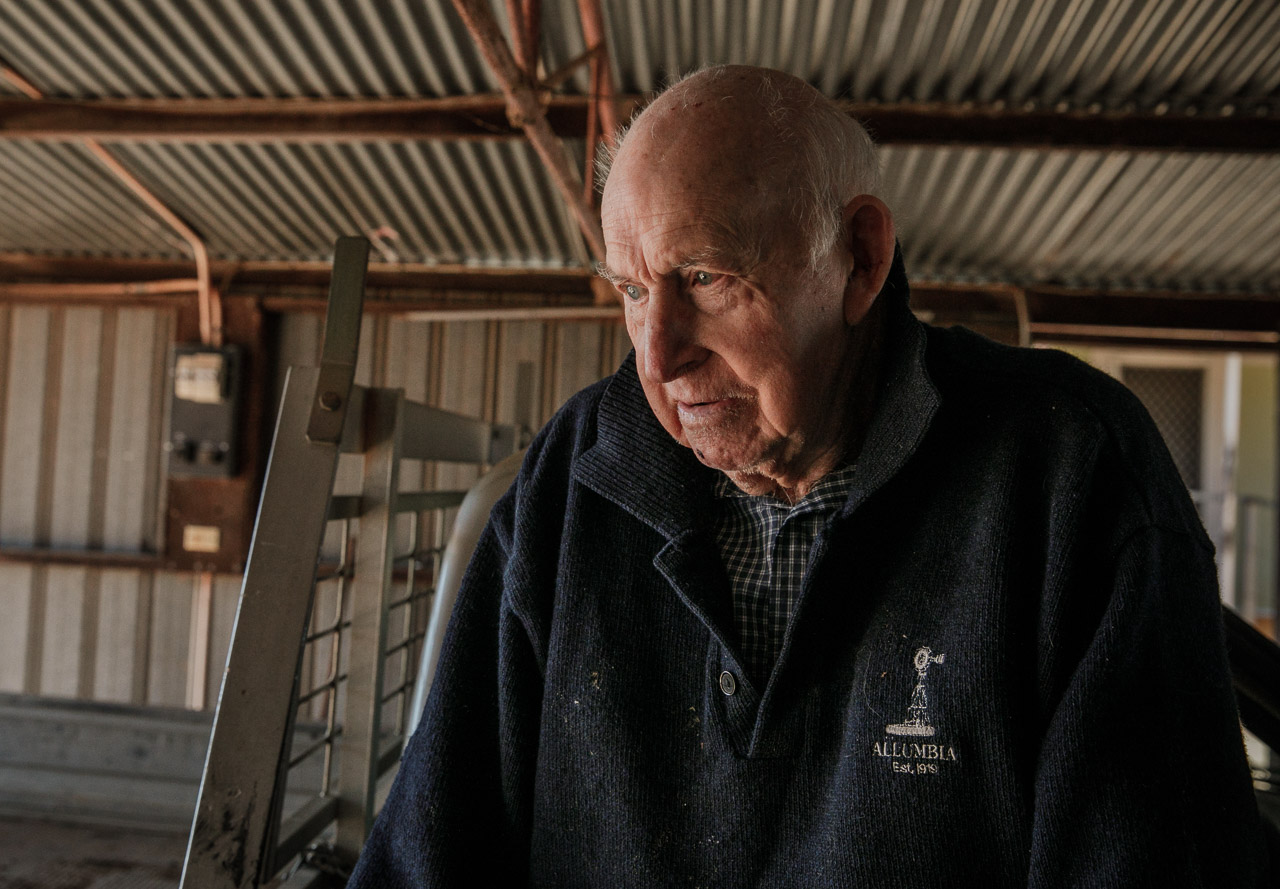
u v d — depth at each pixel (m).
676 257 0.65
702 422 0.71
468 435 1.90
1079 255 3.75
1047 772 0.62
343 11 2.47
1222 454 7.62
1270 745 1.02
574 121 2.79
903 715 0.69
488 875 0.86
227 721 0.90
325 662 3.91
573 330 4.25
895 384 0.74
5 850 3.58
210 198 3.63
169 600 4.27
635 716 0.78
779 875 0.73
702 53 2.59
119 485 4.32
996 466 0.71
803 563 0.77
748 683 0.74
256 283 4.26
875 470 0.73
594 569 0.82
